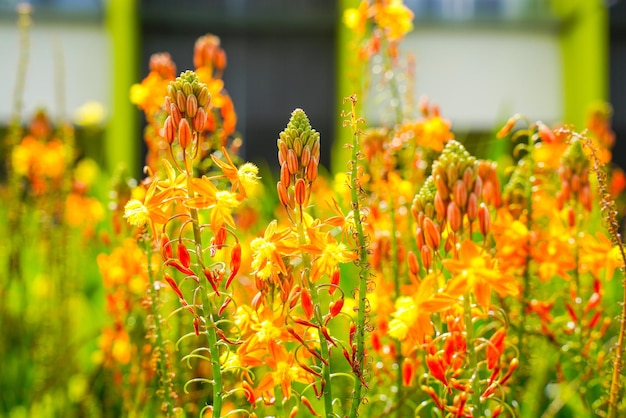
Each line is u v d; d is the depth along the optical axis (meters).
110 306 0.90
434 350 0.73
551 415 0.90
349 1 3.47
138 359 0.90
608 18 3.65
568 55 3.71
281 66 3.64
